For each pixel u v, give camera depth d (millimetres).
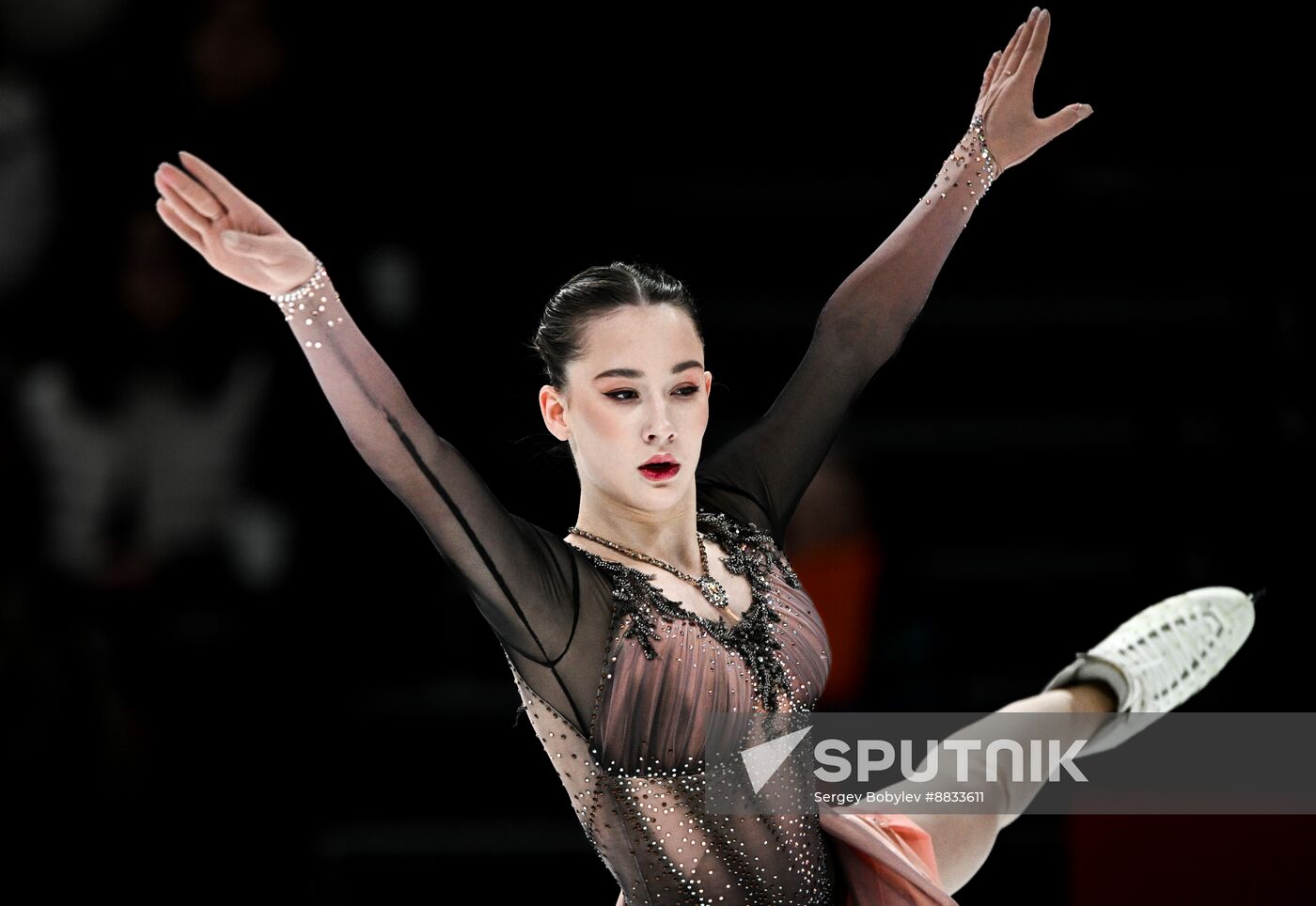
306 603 15750
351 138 17984
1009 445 18453
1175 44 19953
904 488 18297
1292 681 15820
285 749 15109
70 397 15609
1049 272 19562
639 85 20047
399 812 16156
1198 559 17094
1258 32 19797
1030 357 19047
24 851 13703
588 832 8328
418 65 19500
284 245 7340
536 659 7918
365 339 7582
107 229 16703
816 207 19688
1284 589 16422
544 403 8430
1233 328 18484
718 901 8219
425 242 18625
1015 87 9695
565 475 9352
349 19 18734
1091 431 18672
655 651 7867
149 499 15648
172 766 14398
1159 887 13031
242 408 15906
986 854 9984
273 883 14633
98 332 15773
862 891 8664
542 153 19609
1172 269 19516
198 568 15461
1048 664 17172
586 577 7945
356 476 16391
